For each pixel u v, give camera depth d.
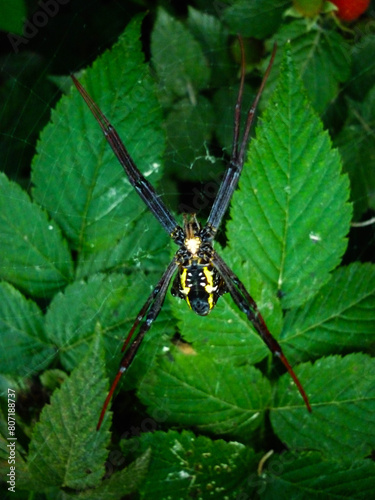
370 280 0.25
